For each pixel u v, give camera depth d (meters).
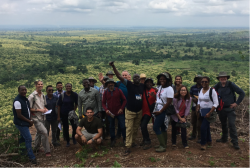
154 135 6.61
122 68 107.25
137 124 5.57
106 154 5.30
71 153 5.76
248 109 7.23
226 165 4.26
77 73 98.75
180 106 5.22
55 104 6.35
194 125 6.04
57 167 4.85
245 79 66.44
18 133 5.52
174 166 4.29
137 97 5.31
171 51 182.00
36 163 5.07
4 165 4.86
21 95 5.13
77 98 6.43
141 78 6.47
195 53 165.38
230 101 5.27
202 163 4.37
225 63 124.94
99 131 5.72
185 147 5.30
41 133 5.54
